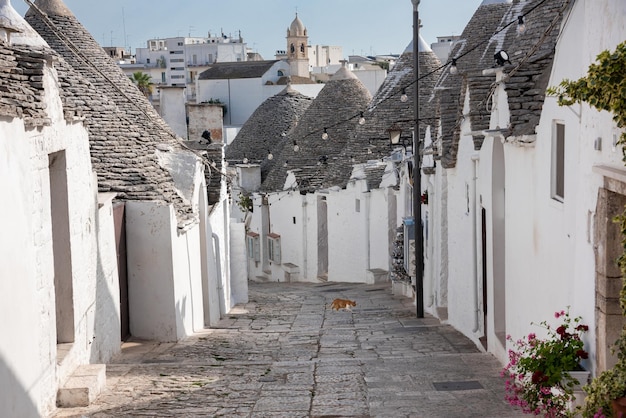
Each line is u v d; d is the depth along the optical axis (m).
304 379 10.96
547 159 9.25
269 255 36.19
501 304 12.61
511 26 18.69
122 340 14.12
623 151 6.37
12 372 7.54
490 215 12.63
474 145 13.77
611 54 6.37
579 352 7.62
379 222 26.36
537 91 10.92
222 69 61.59
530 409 7.91
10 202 7.62
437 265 18.97
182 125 30.62
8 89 8.49
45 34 17.75
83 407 9.26
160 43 87.25
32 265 8.34
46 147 9.26
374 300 22.86
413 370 11.48
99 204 12.18
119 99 17.45
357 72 57.69
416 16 18.28
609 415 6.12
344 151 30.81
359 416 8.98
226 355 13.55
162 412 9.07
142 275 14.38
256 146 41.59
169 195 14.67
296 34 64.06
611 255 7.17
